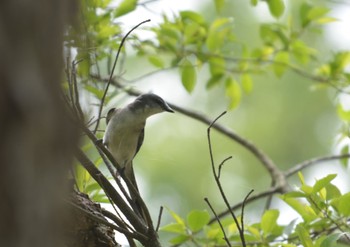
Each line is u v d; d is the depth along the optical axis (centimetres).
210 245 948
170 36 1203
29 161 347
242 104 2058
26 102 348
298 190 833
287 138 2014
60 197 362
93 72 1074
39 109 353
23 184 345
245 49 1317
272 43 1334
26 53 353
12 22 351
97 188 817
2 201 341
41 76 357
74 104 732
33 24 357
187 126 1977
